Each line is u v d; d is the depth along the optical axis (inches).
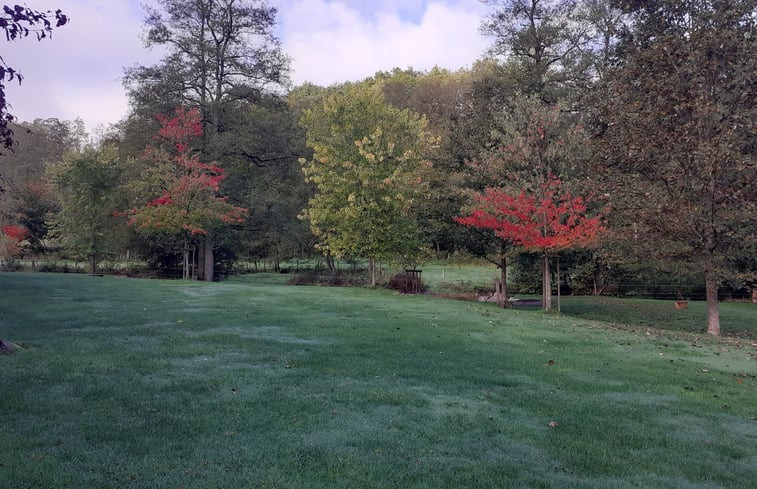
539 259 868.0
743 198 531.2
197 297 610.2
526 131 724.7
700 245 560.1
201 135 1058.7
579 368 338.3
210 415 211.5
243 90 1144.8
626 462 192.4
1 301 499.5
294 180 1288.1
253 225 1197.7
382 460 179.0
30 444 174.1
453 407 241.8
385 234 839.7
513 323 527.8
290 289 774.5
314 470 168.2
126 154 1240.8
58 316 426.0
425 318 520.1
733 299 1031.0
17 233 1246.9
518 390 278.2
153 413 210.1
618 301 935.0
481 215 693.9
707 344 472.1
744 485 178.7
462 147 927.0
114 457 168.6
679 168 559.8
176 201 908.0
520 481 170.4
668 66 596.1
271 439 191.3
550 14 1109.1
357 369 299.0
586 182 663.1
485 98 1069.1
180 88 1100.5
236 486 154.2
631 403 267.7
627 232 589.0
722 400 281.4
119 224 1105.4
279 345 352.5
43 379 246.8
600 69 1029.8
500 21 1127.0
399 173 825.5
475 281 1231.5
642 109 589.0
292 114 1284.4
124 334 363.9
